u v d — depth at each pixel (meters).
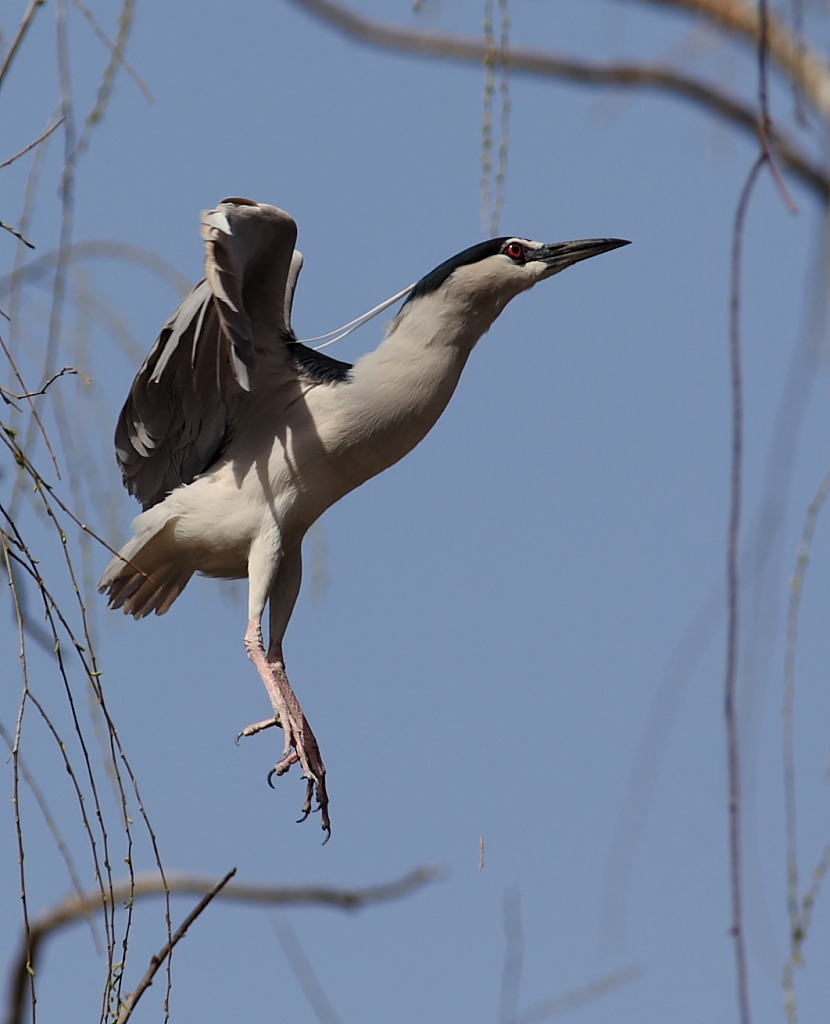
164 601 10.80
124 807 6.09
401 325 10.38
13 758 5.80
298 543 10.36
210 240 8.72
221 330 9.41
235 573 10.41
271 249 9.55
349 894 11.15
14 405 6.17
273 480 9.98
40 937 11.48
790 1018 4.93
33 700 5.88
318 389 10.08
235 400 10.22
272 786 9.38
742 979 4.21
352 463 10.11
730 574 4.53
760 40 5.24
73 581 5.98
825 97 8.37
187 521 10.12
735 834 4.35
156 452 10.57
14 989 11.31
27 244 6.37
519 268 10.44
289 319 10.57
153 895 11.48
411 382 10.16
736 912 4.28
